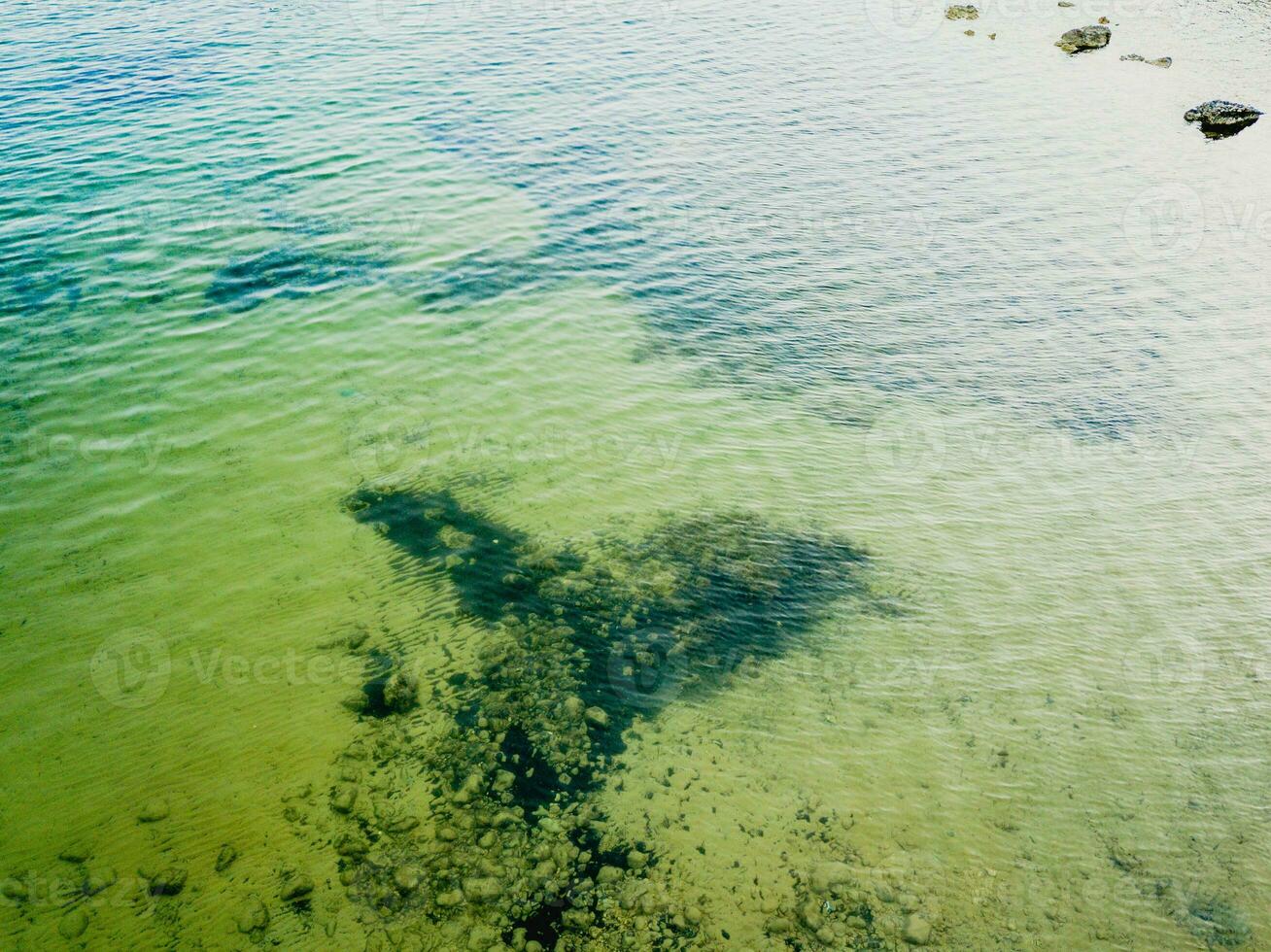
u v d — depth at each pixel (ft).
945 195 78.38
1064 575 39.65
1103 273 66.39
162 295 59.41
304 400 50.21
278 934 25.67
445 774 30.48
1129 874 27.81
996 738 32.19
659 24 122.11
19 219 67.82
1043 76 105.81
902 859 28.07
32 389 50.21
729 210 74.95
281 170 77.30
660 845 28.32
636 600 37.93
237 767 30.63
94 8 118.93
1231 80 102.32
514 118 90.53
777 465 46.47
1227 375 54.44
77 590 37.60
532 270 64.95
